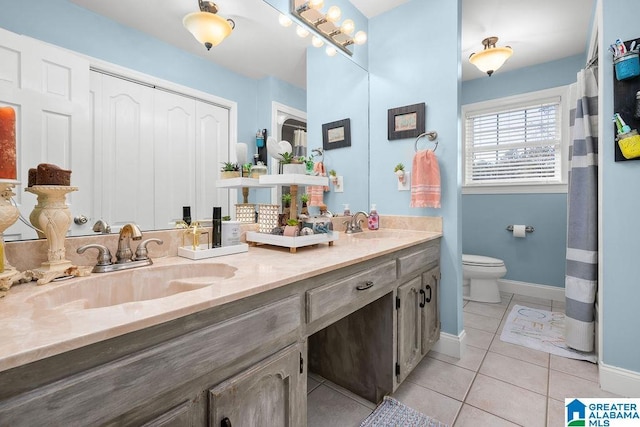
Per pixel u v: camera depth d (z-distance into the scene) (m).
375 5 2.18
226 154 1.46
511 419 1.37
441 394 1.55
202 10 1.33
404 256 1.58
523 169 3.20
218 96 1.42
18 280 0.78
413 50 2.11
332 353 1.66
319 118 1.98
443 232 2.00
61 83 0.95
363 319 1.54
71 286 0.81
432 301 1.87
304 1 1.80
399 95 2.18
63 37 0.95
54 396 0.47
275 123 1.71
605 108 1.57
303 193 1.95
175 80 1.25
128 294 0.95
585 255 1.90
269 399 0.84
